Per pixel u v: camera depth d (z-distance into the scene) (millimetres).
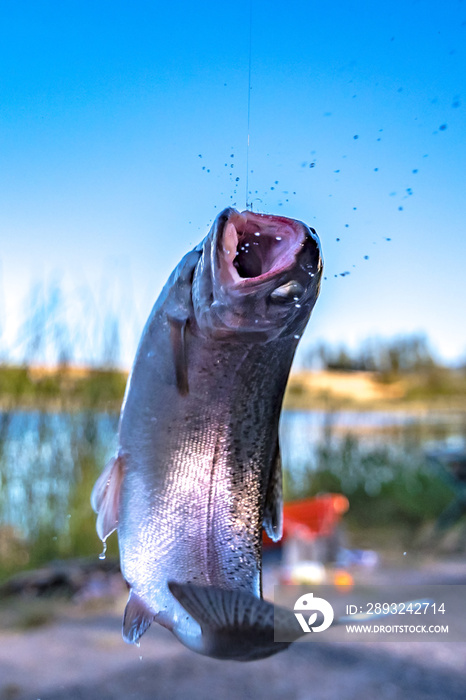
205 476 604
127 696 948
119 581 1542
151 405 609
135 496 612
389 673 1028
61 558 1680
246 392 597
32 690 968
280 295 537
